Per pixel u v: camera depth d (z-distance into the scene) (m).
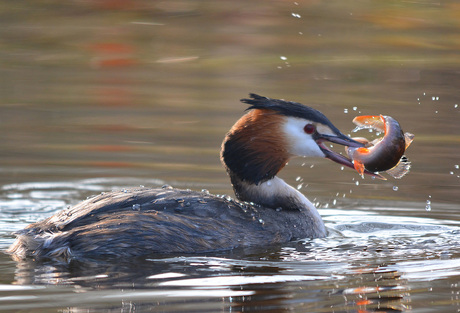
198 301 7.37
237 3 26.14
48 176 14.50
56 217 9.72
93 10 25.95
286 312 7.07
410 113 18.42
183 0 26.61
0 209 12.49
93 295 7.54
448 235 10.68
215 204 9.96
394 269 8.59
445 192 13.62
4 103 19.83
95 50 24.05
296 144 10.61
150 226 9.17
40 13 25.80
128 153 16.12
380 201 13.07
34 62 23.42
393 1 25.55
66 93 20.88
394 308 7.18
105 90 21.14
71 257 8.81
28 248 9.02
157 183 13.99
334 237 10.57
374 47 23.22
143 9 26.17
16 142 16.86
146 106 19.80
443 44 23.22
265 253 9.39
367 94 19.83
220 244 9.48
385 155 9.96
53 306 7.20
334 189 13.93
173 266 8.62
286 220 10.44
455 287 7.86
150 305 7.22
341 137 10.62
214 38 24.27
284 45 23.50
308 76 21.53
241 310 7.09
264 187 10.74
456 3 25.28
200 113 19.09
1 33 24.42
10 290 7.69
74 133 17.69
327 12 25.38
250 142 10.65
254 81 21.50
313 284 7.96
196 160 15.66
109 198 9.72
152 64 22.83
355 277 8.25
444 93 19.86
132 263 8.70
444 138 16.84
